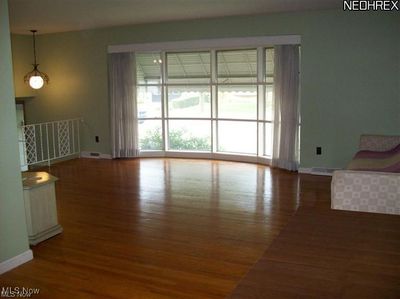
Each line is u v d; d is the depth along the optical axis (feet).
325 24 18.28
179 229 12.78
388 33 17.31
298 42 18.85
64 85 24.85
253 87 21.62
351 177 8.63
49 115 25.66
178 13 18.56
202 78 22.85
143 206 15.11
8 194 10.27
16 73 24.66
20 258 10.54
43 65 25.22
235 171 20.22
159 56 23.22
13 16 18.16
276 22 19.20
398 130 17.75
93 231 12.76
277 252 4.70
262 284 3.98
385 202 8.51
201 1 15.72
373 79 17.84
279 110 19.97
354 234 5.21
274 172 19.81
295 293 3.81
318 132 19.17
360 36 17.78
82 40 23.84
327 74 18.60
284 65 19.33
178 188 17.40
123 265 10.39
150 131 24.31
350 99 18.38
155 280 9.57
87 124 24.59
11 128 10.36
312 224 5.60
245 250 11.14
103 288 9.25
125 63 22.95
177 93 23.56
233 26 20.22
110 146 24.07
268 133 21.48
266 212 14.15
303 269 4.27
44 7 16.14
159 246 11.53
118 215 14.19
